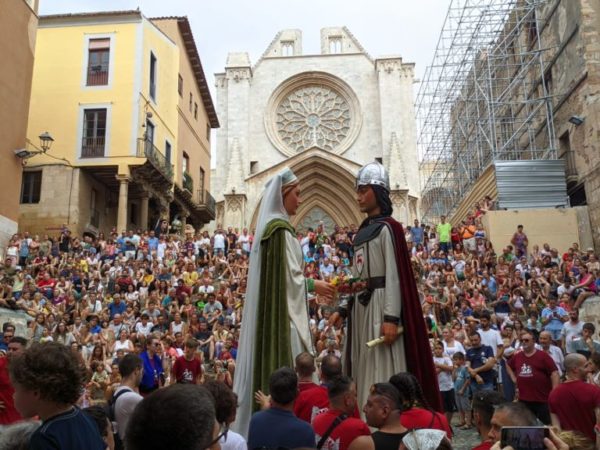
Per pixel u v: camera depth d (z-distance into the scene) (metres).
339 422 4.20
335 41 50.72
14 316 17.75
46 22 33.47
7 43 24.64
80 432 2.94
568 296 18.33
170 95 37.66
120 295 21.70
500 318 18.00
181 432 1.92
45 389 2.95
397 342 5.07
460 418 12.46
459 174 40.88
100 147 31.69
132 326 18.25
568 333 13.95
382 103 47.03
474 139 37.97
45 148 26.80
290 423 4.06
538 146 32.34
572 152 28.28
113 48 33.12
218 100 49.53
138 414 1.98
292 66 49.09
